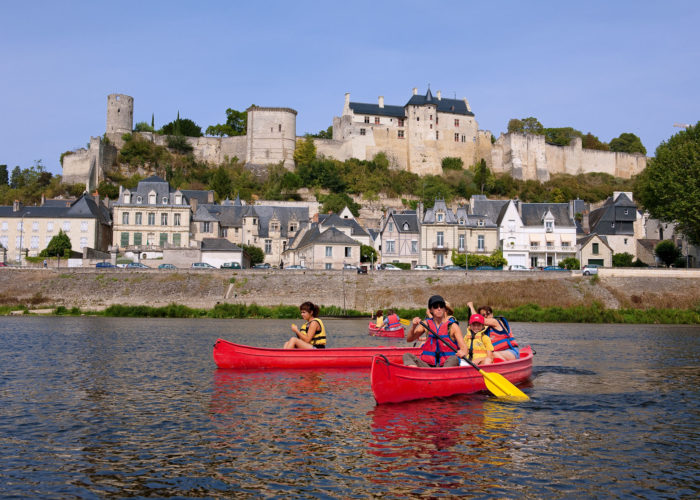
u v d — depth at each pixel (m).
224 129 143.50
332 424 13.47
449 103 137.00
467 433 12.83
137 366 21.91
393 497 9.30
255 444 11.87
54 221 82.38
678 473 10.45
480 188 128.62
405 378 15.68
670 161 70.94
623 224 86.06
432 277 63.84
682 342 34.25
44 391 16.94
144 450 11.44
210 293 61.12
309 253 73.56
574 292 61.91
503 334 19.25
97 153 115.69
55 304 58.75
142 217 83.25
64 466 10.53
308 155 128.62
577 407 15.46
